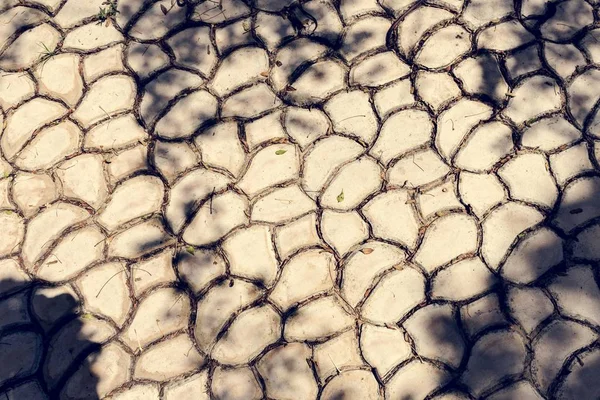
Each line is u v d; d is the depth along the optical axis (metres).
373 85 3.41
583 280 3.09
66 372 3.13
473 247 3.16
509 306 3.08
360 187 3.27
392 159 3.30
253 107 3.42
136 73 3.51
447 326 3.08
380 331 3.09
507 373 3.01
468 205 3.21
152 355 3.13
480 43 3.43
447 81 3.39
